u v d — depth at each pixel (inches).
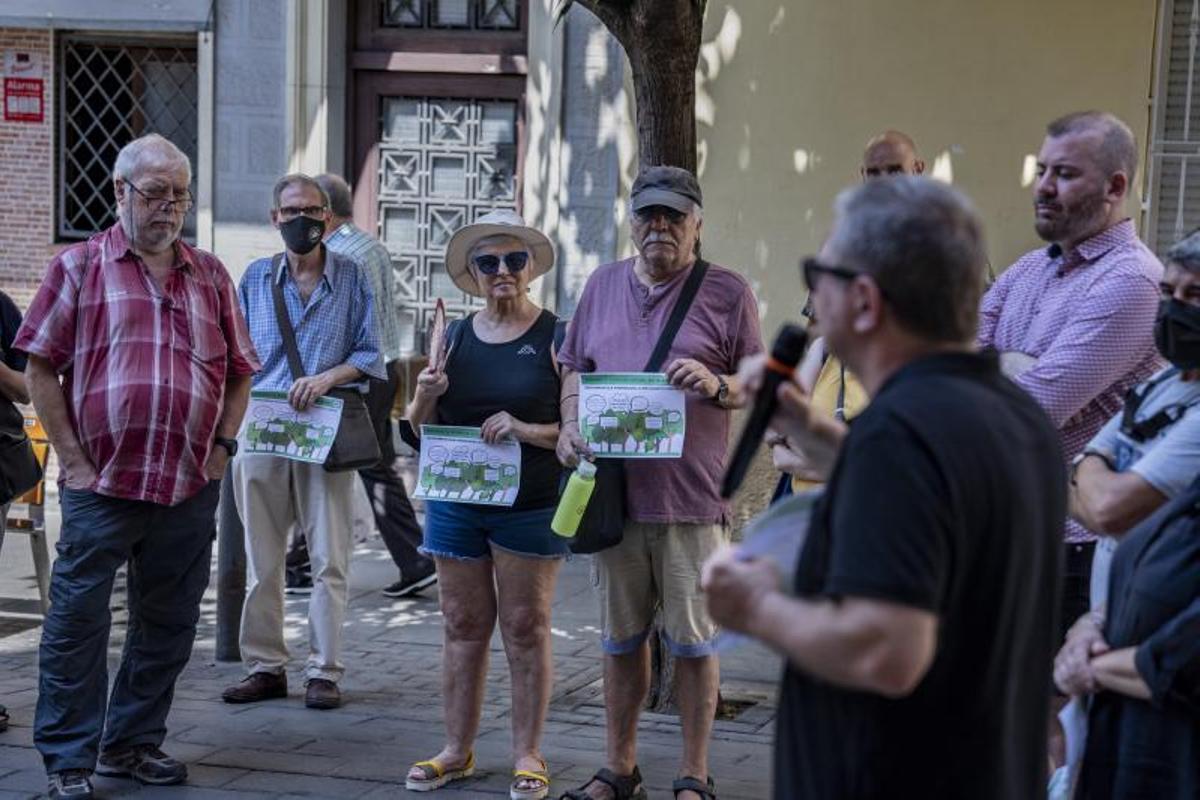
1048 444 112.0
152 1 431.2
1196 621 128.8
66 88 455.8
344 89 434.9
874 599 99.4
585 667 305.9
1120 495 145.3
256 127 430.9
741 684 286.7
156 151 224.2
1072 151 176.6
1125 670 132.8
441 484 226.8
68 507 226.5
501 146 433.1
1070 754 142.8
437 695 285.1
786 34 383.9
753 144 388.2
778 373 114.5
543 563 227.3
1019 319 186.5
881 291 106.9
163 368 226.1
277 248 432.5
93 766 225.5
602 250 404.2
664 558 213.2
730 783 232.4
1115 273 175.8
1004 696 106.6
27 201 457.4
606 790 219.0
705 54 387.9
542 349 229.3
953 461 102.2
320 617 274.8
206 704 276.5
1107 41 370.3
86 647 225.1
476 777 237.5
